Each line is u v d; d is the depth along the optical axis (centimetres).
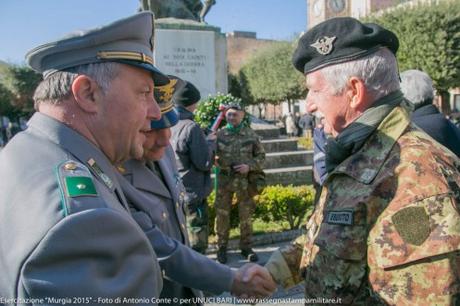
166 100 184
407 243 121
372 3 3556
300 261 182
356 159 142
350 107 147
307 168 884
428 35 1536
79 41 114
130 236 103
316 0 4134
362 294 134
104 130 120
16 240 96
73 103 117
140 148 130
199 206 437
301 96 2767
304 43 155
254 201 511
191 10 1015
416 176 127
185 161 421
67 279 92
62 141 114
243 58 4747
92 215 96
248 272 172
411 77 277
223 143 496
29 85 3097
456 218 121
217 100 589
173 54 948
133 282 100
